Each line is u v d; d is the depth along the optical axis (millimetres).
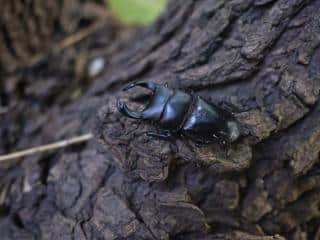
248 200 296
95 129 294
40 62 404
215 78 294
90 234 290
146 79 324
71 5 423
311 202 297
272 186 293
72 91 396
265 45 285
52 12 411
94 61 407
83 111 348
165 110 282
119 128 286
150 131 283
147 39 357
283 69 282
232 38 298
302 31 281
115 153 287
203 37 306
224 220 296
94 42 422
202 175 291
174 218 286
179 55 319
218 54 300
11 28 391
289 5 282
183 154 281
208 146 283
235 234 290
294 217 300
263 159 291
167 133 284
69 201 302
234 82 293
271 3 289
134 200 292
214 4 308
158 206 287
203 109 281
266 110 282
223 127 277
